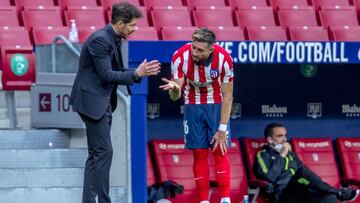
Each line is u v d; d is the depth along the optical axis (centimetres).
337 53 3575
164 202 3538
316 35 4281
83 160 3297
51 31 4059
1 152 3228
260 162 3712
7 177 3156
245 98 4072
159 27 4288
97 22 4262
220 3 4544
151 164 3806
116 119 3198
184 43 3350
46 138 3341
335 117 4178
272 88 4103
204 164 3050
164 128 3975
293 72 4119
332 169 4025
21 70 3566
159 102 3966
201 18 4366
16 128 3447
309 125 4144
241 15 4416
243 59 3488
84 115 2808
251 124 4078
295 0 4616
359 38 4316
